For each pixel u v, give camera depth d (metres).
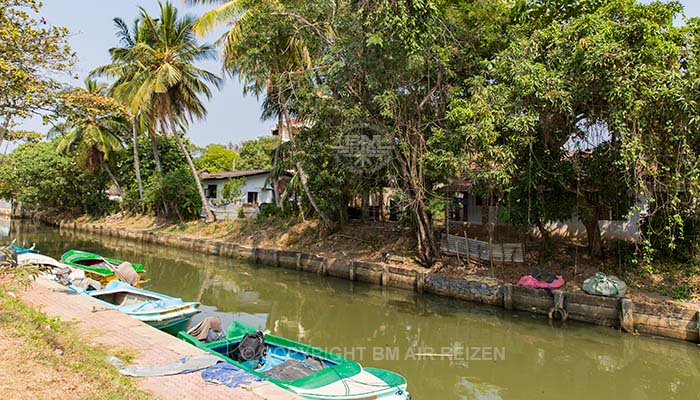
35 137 10.37
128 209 37.34
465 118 11.94
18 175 38.62
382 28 12.75
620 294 11.55
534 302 12.79
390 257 18.06
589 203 13.80
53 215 45.69
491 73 12.94
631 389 8.16
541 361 9.50
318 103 15.70
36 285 10.80
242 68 21.09
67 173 38.94
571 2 14.71
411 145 14.80
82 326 7.87
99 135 32.97
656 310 10.69
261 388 5.52
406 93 14.49
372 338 11.18
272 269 20.72
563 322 12.03
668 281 12.21
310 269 19.83
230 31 20.83
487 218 19.08
